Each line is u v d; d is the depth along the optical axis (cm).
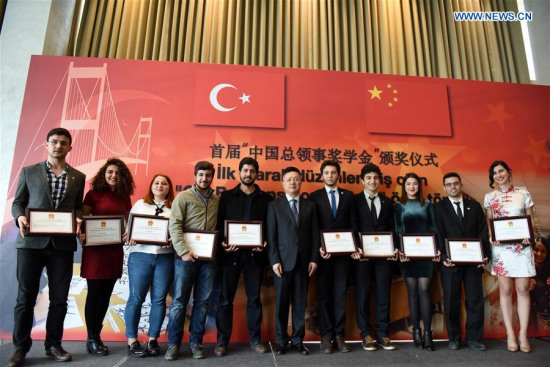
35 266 221
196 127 323
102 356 240
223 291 251
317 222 267
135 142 316
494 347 279
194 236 242
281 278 250
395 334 303
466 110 356
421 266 278
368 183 282
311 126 334
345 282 268
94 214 248
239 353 254
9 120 323
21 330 217
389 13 403
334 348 268
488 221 299
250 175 256
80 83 322
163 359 236
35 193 224
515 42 425
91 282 241
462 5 420
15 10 345
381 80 351
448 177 289
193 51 365
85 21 364
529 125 361
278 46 372
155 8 378
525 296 275
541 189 349
